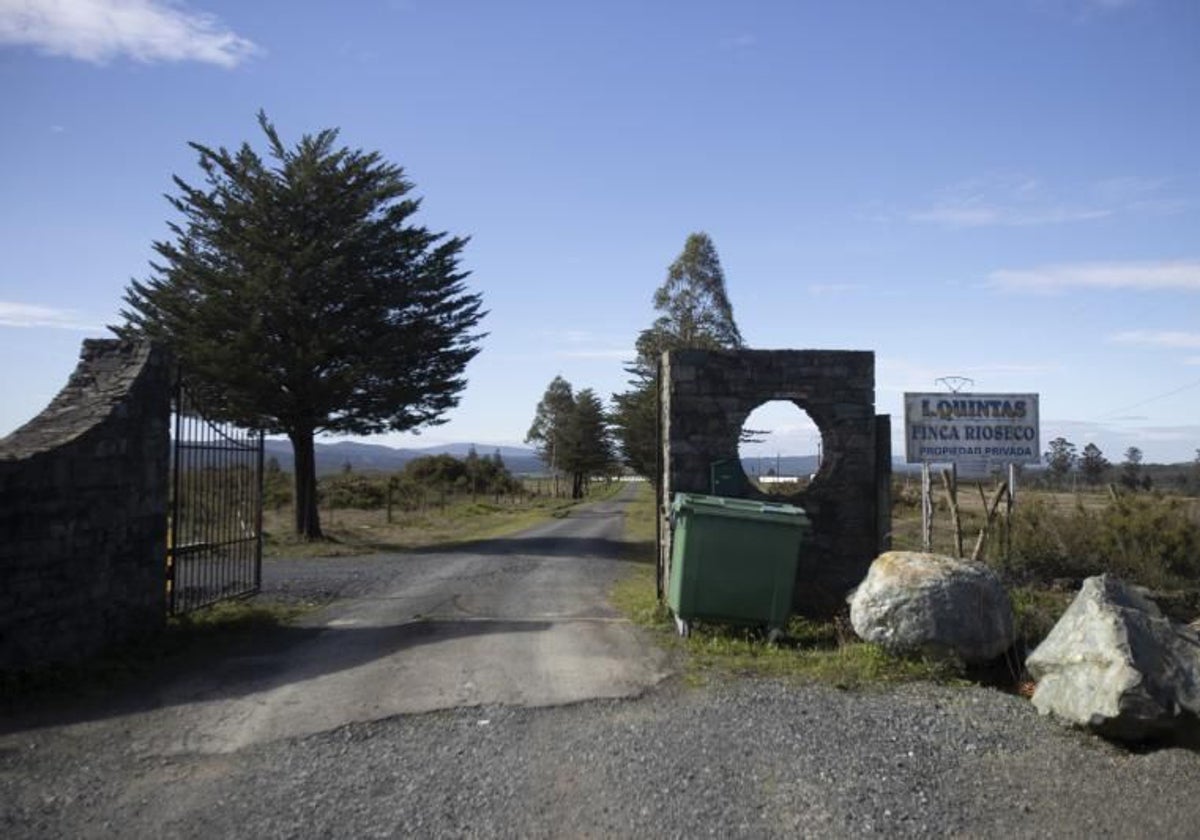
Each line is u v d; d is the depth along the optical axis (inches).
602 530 1167.0
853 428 439.2
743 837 192.5
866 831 195.5
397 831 195.8
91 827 199.2
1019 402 515.2
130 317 925.8
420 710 284.4
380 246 937.5
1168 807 210.1
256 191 895.7
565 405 3216.0
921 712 277.9
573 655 354.9
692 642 372.5
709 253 1433.3
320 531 975.6
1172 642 265.4
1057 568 513.3
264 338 885.8
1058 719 266.5
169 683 322.3
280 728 269.0
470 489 2326.5
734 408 437.7
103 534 355.6
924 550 510.9
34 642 314.5
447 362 1013.2
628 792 216.4
